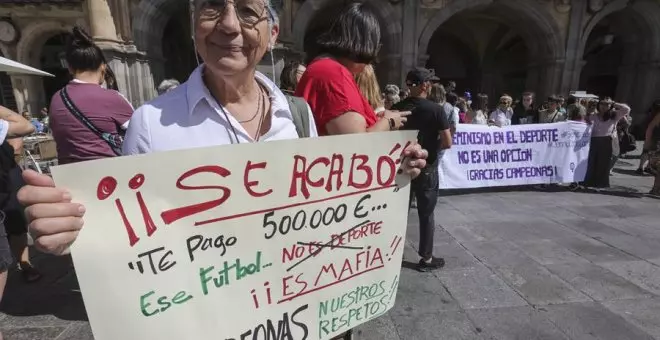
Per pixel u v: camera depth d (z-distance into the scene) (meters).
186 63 14.67
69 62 2.22
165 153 0.88
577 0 11.99
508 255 3.55
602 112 6.20
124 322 0.89
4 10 10.63
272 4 1.09
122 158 0.83
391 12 11.12
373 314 1.38
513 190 6.24
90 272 0.83
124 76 9.82
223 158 0.95
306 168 1.09
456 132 5.71
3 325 2.43
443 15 11.54
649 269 3.27
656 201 5.57
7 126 2.12
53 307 2.64
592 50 16.67
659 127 5.93
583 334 2.38
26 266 2.98
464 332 2.39
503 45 17.36
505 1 11.99
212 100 1.04
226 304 1.03
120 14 9.69
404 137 1.28
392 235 1.34
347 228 1.22
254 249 1.05
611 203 5.42
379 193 1.27
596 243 3.86
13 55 11.22
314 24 13.77
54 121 2.18
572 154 6.14
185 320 0.97
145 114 1.02
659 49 12.92
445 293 2.86
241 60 0.99
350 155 1.17
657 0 12.39
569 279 3.08
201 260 0.97
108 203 0.83
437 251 3.64
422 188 3.09
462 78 19.42
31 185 0.75
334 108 1.47
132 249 0.87
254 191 1.01
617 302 2.74
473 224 4.43
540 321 2.51
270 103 1.20
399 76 11.52
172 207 0.91
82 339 2.30
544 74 12.99
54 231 0.75
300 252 1.13
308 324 1.21
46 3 10.45
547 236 4.05
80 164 0.78
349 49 1.60
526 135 5.96
